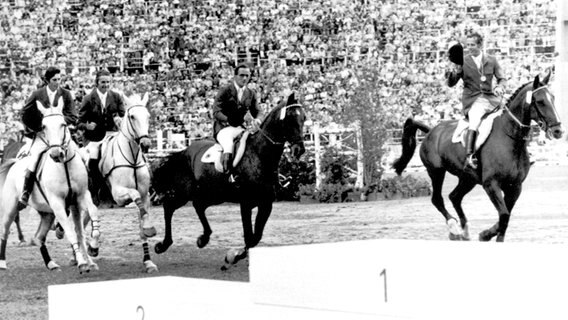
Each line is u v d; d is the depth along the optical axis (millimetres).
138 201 14625
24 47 39750
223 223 22125
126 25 39719
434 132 15914
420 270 2916
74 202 14609
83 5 40594
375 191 27688
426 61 37250
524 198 24375
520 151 13867
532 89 13547
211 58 38531
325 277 3020
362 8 38406
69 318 3594
